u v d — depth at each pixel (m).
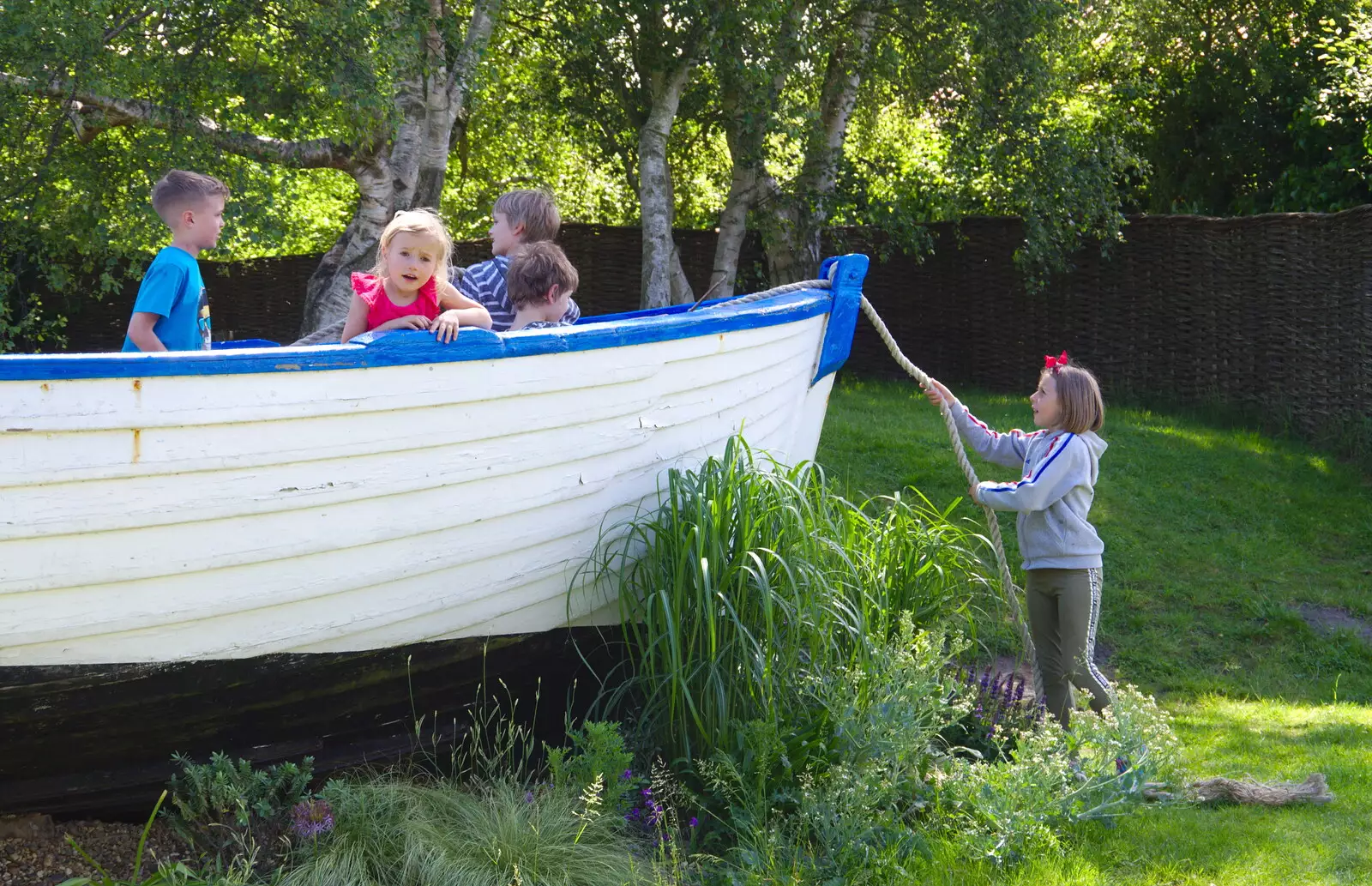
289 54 5.87
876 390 10.53
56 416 2.41
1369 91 9.42
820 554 3.43
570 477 3.35
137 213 6.21
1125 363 10.22
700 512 3.26
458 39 7.39
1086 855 3.07
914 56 9.93
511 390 3.09
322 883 2.70
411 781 3.34
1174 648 5.45
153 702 2.79
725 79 8.51
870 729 3.22
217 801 2.83
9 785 2.80
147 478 2.54
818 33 8.75
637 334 3.39
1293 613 5.74
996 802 3.15
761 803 3.06
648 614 3.25
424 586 3.11
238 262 12.92
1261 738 4.27
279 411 2.67
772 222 9.70
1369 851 3.09
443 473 3.01
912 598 4.00
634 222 12.62
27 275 11.30
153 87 6.21
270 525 2.75
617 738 3.16
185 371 2.52
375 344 2.77
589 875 2.84
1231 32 11.68
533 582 3.38
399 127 6.95
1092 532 3.85
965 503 6.89
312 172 13.50
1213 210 12.15
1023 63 9.15
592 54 9.16
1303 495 7.33
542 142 11.85
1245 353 9.29
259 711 3.01
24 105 6.05
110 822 3.14
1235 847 3.11
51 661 2.60
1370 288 8.13
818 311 4.51
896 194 11.28
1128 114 12.31
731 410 4.04
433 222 3.24
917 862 2.98
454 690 3.40
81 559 2.53
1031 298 10.81
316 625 2.95
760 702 3.26
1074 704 3.84
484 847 2.89
